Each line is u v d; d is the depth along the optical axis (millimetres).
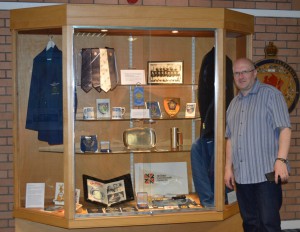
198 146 3635
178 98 3713
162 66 3689
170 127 3715
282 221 4352
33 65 3557
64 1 3893
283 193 4340
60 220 3359
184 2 4070
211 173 3537
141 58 3670
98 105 3609
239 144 3039
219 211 3488
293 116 4312
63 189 3475
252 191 3064
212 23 3410
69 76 3275
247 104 3039
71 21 3244
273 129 2957
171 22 3369
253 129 2975
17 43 3545
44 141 3521
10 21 3514
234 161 3111
